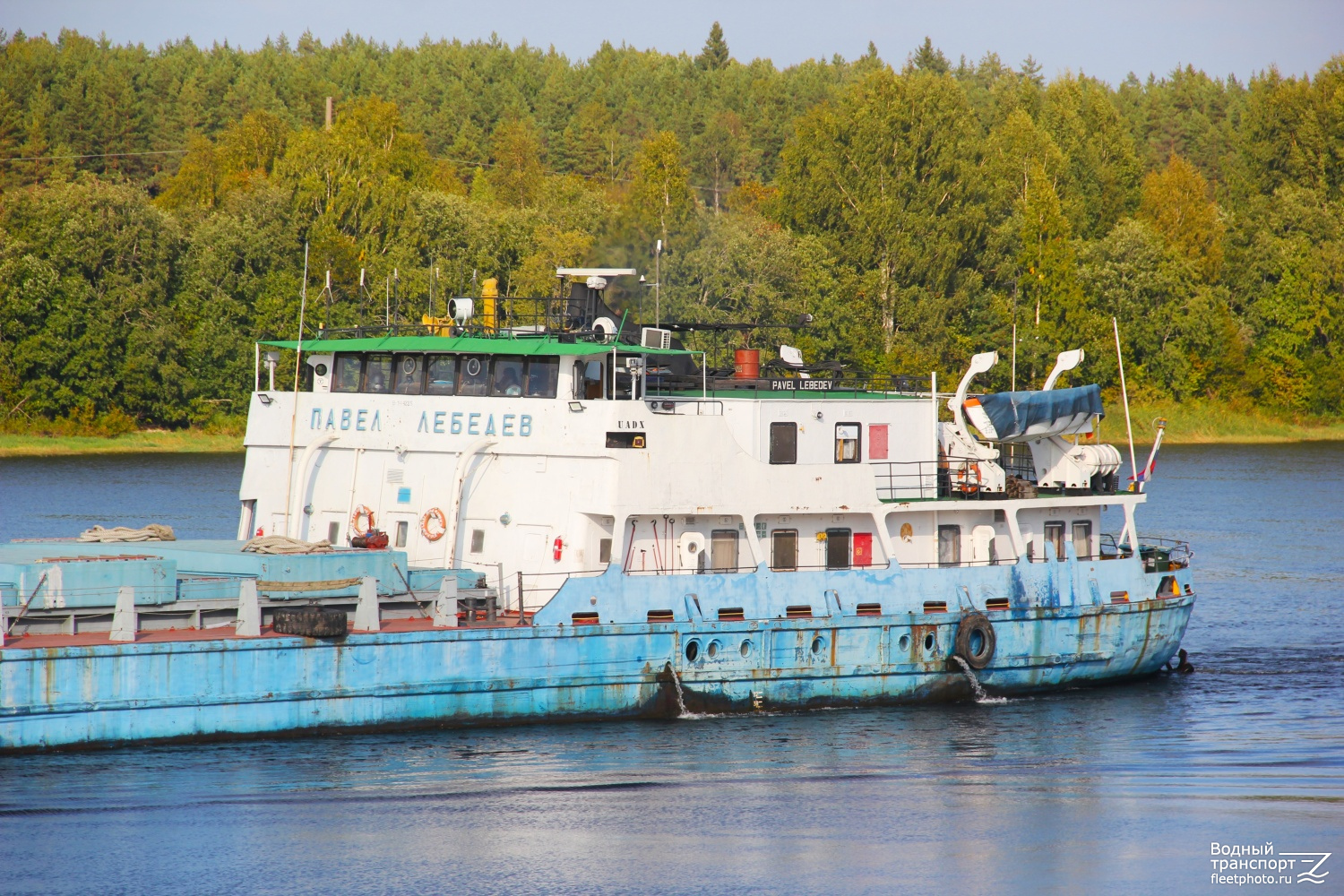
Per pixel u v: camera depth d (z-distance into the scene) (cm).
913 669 9431
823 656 9150
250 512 9662
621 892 7000
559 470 8756
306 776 8025
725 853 7444
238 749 7925
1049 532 10369
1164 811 8162
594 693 8638
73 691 7569
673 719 8831
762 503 9019
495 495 8944
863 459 9644
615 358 8825
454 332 9662
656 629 8694
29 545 8738
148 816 7519
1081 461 10556
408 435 9181
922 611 9444
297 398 9600
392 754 8225
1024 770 8744
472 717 8400
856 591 9250
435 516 9062
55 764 7581
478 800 7900
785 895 7031
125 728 7688
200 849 7250
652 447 8688
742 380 10006
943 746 9062
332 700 8075
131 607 7756
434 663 8262
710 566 9081
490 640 8362
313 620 7975
